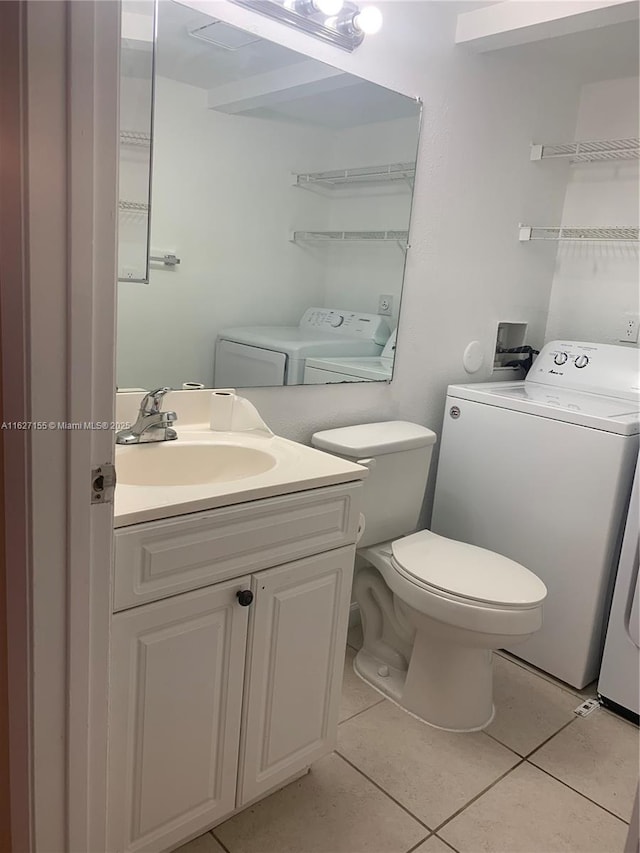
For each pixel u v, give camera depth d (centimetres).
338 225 196
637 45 221
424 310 228
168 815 129
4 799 108
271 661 139
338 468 145
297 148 183
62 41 78
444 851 144
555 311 280
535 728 189
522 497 215
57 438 89
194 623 123
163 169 159
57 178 81
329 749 162
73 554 94
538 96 246
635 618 188
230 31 161
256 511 128
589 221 268
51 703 98
